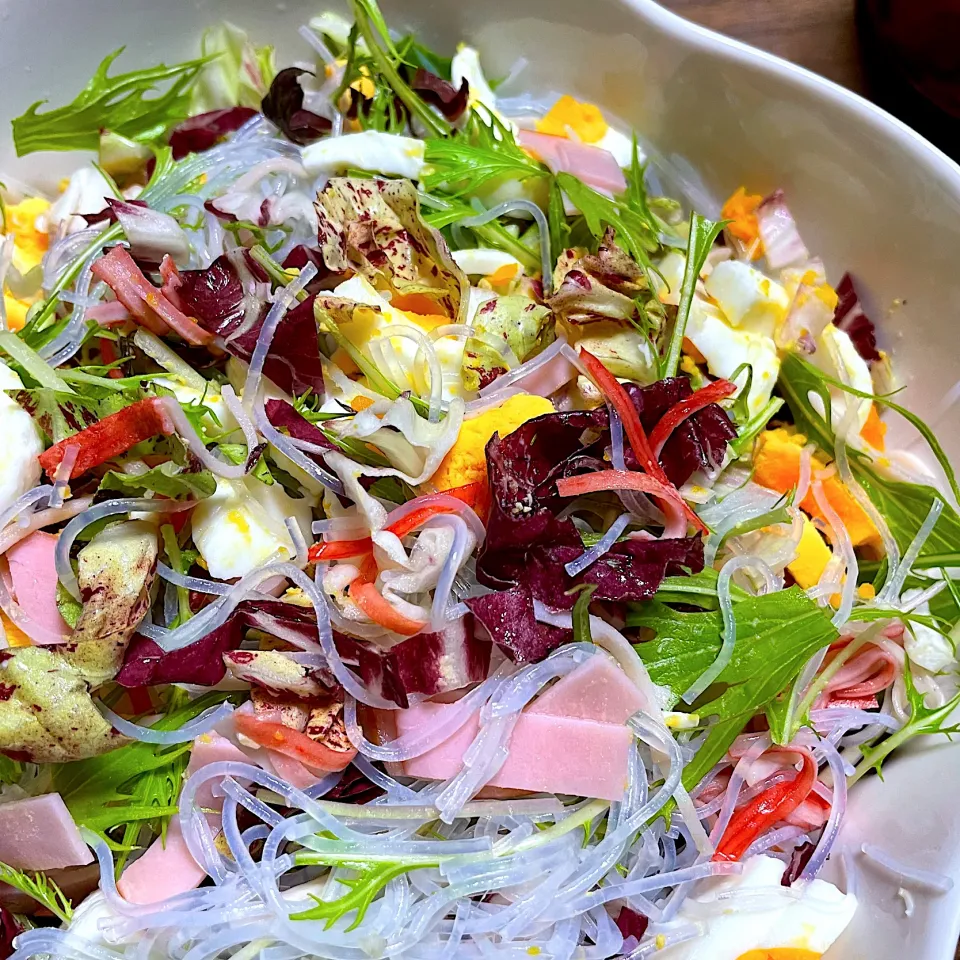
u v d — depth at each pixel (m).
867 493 0.37
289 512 0.34
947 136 0.41
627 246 0.37
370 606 0.32
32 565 0.33
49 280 0.36
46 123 0.38
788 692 0.34
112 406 0.33
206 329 0.34
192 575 0.34
